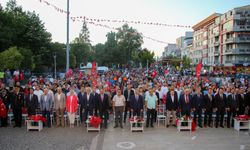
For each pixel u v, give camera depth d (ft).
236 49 199.21
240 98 43.93
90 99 41.86
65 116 43.27
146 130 39.83
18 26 162.61
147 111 41.68
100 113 41.19
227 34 211.61
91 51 306.35
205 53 257.55
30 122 38.52
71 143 32.50
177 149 30.40
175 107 42.37
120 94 41.32
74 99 41.22
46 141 33.19
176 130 39.99
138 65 298.56
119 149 30.35
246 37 197.06
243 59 200.95
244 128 40.14
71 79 73.87
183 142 33.32
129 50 286.87
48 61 194.70
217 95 42.06
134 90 46.24
